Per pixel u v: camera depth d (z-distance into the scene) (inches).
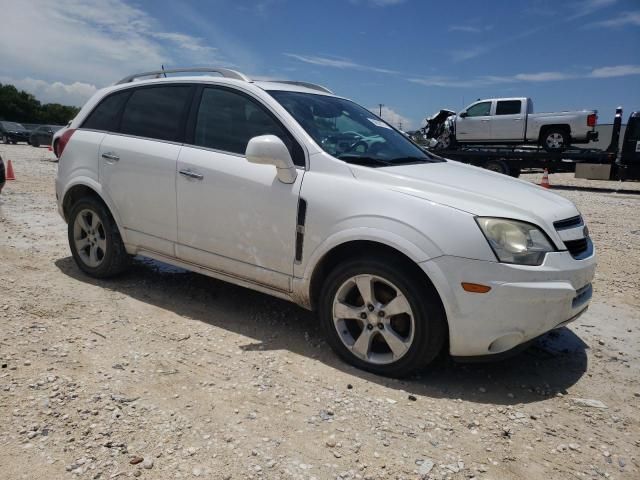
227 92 156.4
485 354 118.5
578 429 109.7
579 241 129.3
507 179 152.6
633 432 109.7
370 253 126.5
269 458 93.7
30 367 120.6
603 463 98.4
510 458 98.2
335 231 127.6
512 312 114.1
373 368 127.5
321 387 120.3
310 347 142.3
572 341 157.4
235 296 179.5
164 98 169.5
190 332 147.9
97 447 93.7
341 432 102.9
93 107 188.9
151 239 167.0
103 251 181.9
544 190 149.3
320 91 175.5
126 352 132.5
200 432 100.1
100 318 153.5
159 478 86.8
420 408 114.0
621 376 135.6
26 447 92.6
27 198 373.1
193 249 156.9
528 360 142.9
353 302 132.7
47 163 732.7
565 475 94.3
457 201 120.9
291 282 138.0
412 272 120.2
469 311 115.0
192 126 159.8
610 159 666.2
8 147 1182.9
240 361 131.5
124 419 102.7
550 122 709.9
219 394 114.7
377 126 170.7
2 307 154.9
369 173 131.1
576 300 125.4
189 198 154.3
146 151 165.0
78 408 105.3
